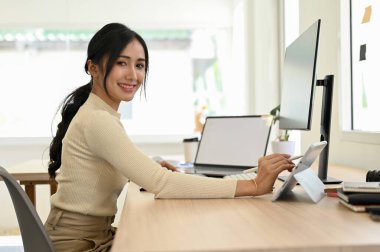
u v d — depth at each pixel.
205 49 4.52
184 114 4.52
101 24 4.29
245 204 1.13
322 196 1.21
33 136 4.27
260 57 3.70
